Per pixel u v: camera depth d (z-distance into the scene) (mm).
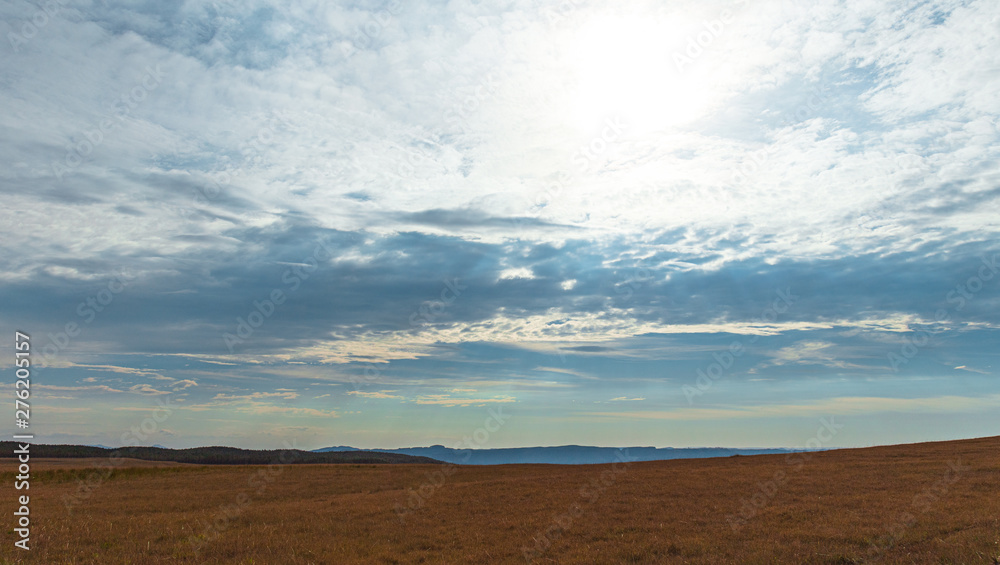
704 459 69812
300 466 72938
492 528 25812
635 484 40469
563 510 30281
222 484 50125
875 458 52281
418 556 20453
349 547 21812
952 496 27969
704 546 20031
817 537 20203
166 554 20469
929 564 15531
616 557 19391
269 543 22469
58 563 18578
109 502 36531
